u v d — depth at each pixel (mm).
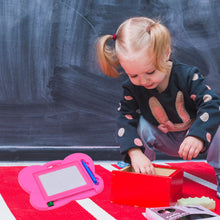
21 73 1623
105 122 1729
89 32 1688
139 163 1011
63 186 1026
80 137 1702
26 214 900
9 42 1602
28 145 1645
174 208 883
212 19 1846
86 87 1700
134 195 967
